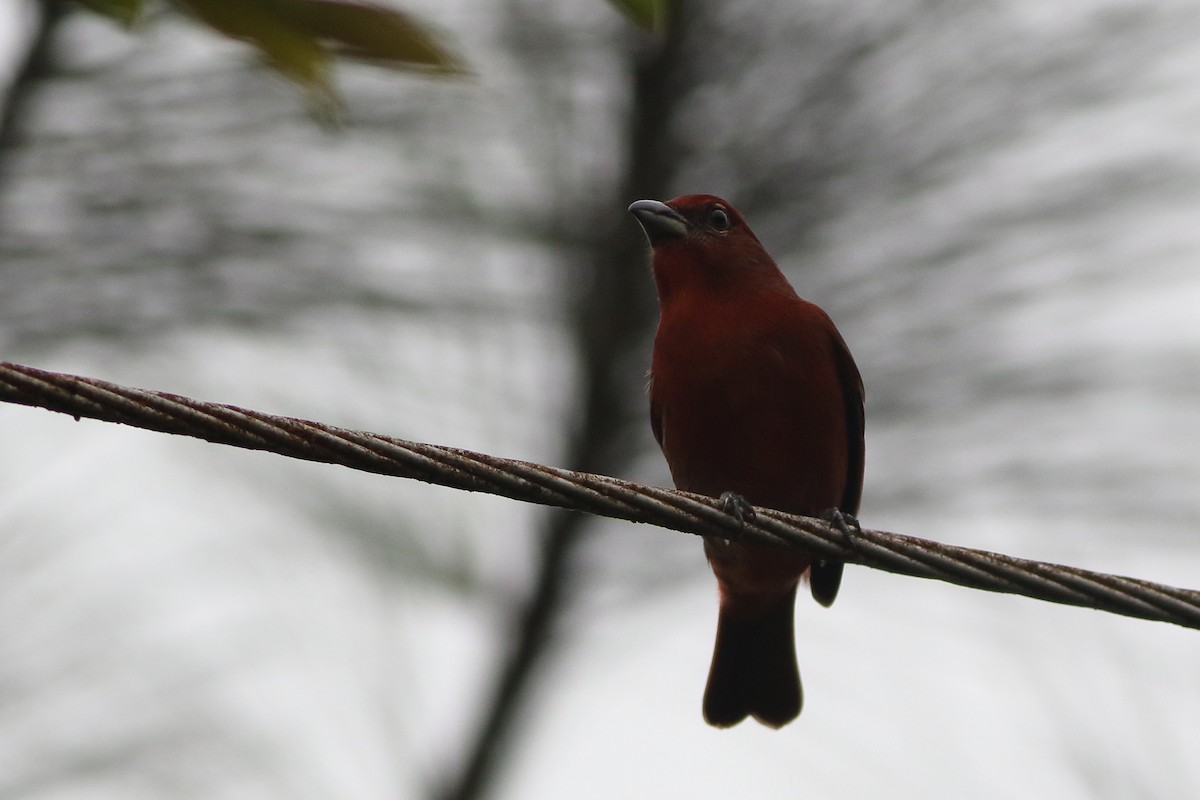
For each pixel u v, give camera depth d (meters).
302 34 2.99
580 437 8.36
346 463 5.19
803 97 8.63
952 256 8.26
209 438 4.96
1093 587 6.09
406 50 3.01
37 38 6.54
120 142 6.70
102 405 4.78
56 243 6.60
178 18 6.25
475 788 7.98
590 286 8.47
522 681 8.09
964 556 6.14
